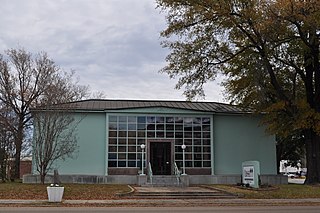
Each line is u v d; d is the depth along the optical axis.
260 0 27.06
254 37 29.81
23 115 38.97
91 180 32.59
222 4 28.36
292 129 31.41
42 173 29.31
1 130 33.53
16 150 34.59
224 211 17.14
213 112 35.88
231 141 36.50
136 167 34.09
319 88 31.61
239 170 36.09
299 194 25.48
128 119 34.72
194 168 34.84
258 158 36.72
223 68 33.12
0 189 24.80
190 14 30.02
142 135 34.69
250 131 37.00
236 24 29.00
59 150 31.14
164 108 35.19
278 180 34.81
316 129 29.56
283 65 32.94
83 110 34.09
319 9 25.14
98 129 34.50
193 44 32.00
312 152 32.19
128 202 21.20
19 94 39.53
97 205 20.11
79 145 34.00
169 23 31.66
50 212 16.28
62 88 32.00
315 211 17.28
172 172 34.38
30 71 41.78
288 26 28.38
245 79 33.19
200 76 32.84
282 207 19.56
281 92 31.23
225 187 28.70
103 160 34.12
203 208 18.84
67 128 33.22
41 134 29.73
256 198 23.95
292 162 55.56
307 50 30.34
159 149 34.75
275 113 31.88
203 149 35.31
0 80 39.38
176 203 21.23
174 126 35.19
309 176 32.16
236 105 36.09
